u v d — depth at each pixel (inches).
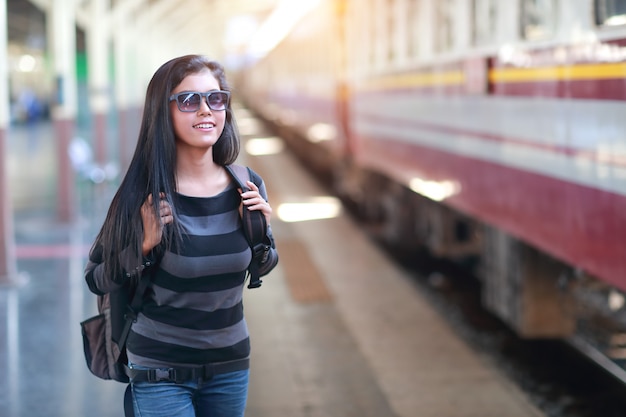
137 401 120.3
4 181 353.4
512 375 289.1
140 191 115.6
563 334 282.0
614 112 191.2
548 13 230.8
